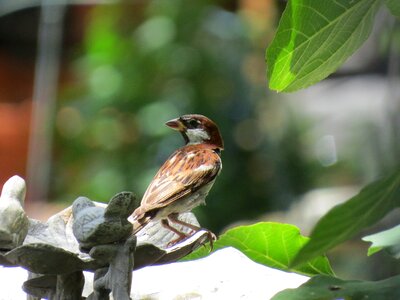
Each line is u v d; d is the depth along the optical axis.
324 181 13.62
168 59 13.77
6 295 4.53
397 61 12.15
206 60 13.73
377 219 2.15
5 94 19.03
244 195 13.19
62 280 3.59
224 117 13.55
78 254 3.65
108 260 3.35
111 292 3.69
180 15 13.89
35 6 16.98
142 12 14.23
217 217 12.98
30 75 19.00
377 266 10.80
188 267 4.75
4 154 18.42
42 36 15.98
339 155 13.76
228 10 14.70
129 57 13.99
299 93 15.08
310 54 3.05
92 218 3.31
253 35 13.97
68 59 17.33
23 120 18.61
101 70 14.08
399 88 12.27
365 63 16.03
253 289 4.43
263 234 3.72
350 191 13.45
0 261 3.50
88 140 14.14
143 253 3.50
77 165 14.41
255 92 13.76
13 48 18.84
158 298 4.40
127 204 3.31
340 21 2.94
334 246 2.13
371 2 2.88
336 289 2.54
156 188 6.02
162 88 13.77
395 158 12.13
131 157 13.63
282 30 2.96
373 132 13.38
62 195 14.49
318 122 14.32
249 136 13.52
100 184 13.62
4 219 3.57
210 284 4.50
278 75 3.12
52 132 14.84
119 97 13.91
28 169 16.69
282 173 13.47
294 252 3.73
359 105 14.84
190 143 6.86
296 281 4.54
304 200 13.36
